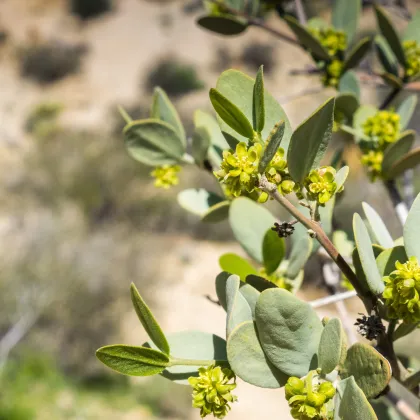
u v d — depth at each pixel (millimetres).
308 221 951
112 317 13828
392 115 1669
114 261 15094
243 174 902
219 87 1009
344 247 1565
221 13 2424
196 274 16969
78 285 13664
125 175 18734
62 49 28797
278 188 931
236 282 940
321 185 929
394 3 2596
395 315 972
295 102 18750
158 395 12516
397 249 1051
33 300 13102
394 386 2049
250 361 931
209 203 1621
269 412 12375
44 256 13992
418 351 5578
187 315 15844
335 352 884
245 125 961
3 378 12211
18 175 19172
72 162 19422
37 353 12875
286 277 1371
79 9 30984
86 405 12156
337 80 2062
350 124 1813
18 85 27969
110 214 18578
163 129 1531
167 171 1556
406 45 2010
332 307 8438
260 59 26812
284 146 1003
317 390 893
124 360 980
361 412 806
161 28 30219
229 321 943
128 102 26938
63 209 17734
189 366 1049
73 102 26844
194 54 28781
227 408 973
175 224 18281
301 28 2004
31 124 25219
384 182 1674
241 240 1394
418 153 1569
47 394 12219
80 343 13281
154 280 16062
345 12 2162
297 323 914
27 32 30078
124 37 30047
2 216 17109
